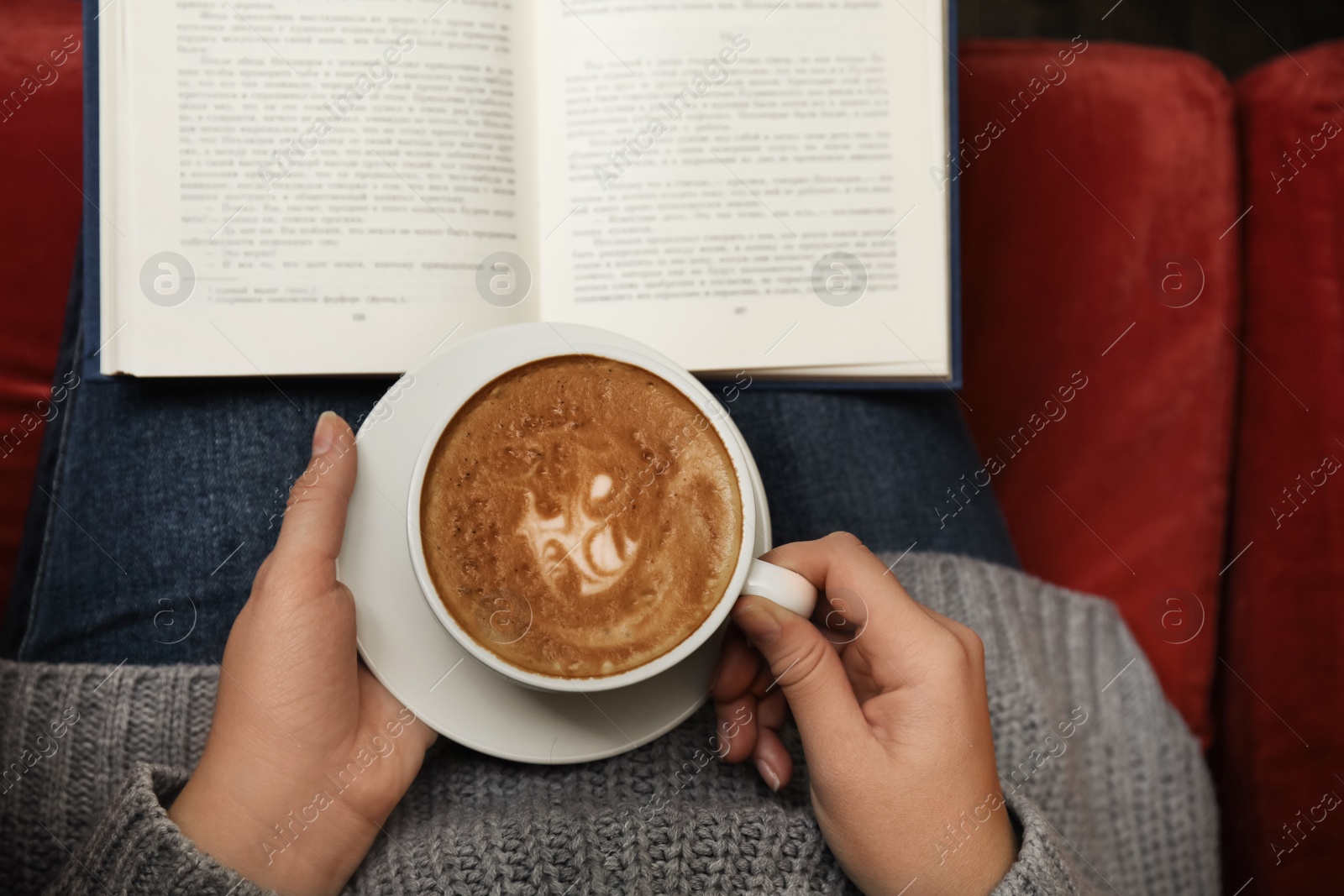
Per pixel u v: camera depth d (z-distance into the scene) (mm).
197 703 616
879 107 665
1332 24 1135
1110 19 1143
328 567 516
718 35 652
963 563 709
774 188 659
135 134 610
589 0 645
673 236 652
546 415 527
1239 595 841
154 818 488
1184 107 812
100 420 659
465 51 629
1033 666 694
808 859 553
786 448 709
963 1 1145
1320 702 802
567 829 533
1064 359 840
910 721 522
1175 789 727
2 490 777
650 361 538
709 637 496
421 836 545
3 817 587
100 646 644
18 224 783
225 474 657
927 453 744
